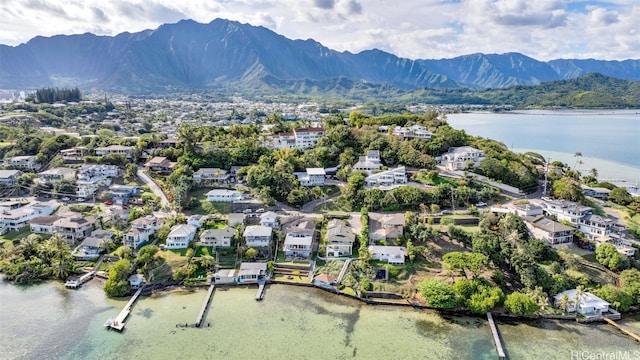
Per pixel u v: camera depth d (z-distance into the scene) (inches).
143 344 3238.2
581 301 3659.0
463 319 3602.4
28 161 6998.0
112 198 5959.6
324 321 3558.1
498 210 5231.3
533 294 3725.4
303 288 4106.8
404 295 3897.6
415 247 4407.0
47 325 3479.3
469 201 5551.2
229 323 3521.2
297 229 4790.8
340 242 4562.0
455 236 4503.0
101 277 4259.4
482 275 4116.6
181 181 5826.8
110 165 6688.0
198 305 3811.5
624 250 4333.2
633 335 3383.4
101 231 4852.4
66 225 4899.1
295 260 4517.7
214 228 5029.5
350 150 6909.5
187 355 3105.3
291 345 3228.3
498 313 3654.0
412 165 6574.8
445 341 3297.2
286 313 3678.6
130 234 4655.5
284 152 6830.7
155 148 7313.0
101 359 3061.0
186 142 7027.6
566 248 4424.2
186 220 5142.7
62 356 3093.0
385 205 5423.2
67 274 4303.6
